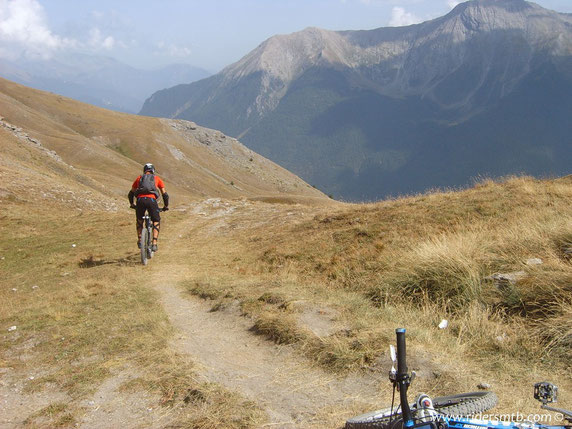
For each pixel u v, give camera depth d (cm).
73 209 2909
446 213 1389
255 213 2320
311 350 570
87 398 491
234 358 589
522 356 550
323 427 395
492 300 743
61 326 770
